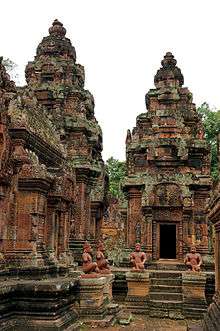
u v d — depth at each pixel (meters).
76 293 14.97
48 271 15.10
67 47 30.80
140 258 20.95
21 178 14.73
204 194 25.22
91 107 31.02
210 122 40.88
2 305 11.20
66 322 12.67
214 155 38.56
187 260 20.73
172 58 28.47
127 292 21.42
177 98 27.02
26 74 30.28
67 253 19.70
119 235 35.62
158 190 25.19
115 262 26.67
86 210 27.36
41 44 30.97
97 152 31.02
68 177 19.08
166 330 15.86
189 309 19.39
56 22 31.56
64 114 28.05
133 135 26.72
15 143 13.58
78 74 30.67
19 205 14.73
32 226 14.60
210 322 12.32
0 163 12.34
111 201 40.38
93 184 29.00
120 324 16.70
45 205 15.80
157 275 22.27
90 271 15.77
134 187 25.64
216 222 13.54
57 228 18.44
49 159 18.41
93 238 28.38
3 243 13.06
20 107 14.27
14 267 13.80
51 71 29.22
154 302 20.00
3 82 12.66
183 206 24.59
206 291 20.81
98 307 14.97
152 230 24.94
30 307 11.87
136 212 25.48
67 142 27.42
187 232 24.66
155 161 25.66
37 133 16.62
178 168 25.55
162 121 26.34
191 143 25.78
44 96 28.23
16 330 11.61
